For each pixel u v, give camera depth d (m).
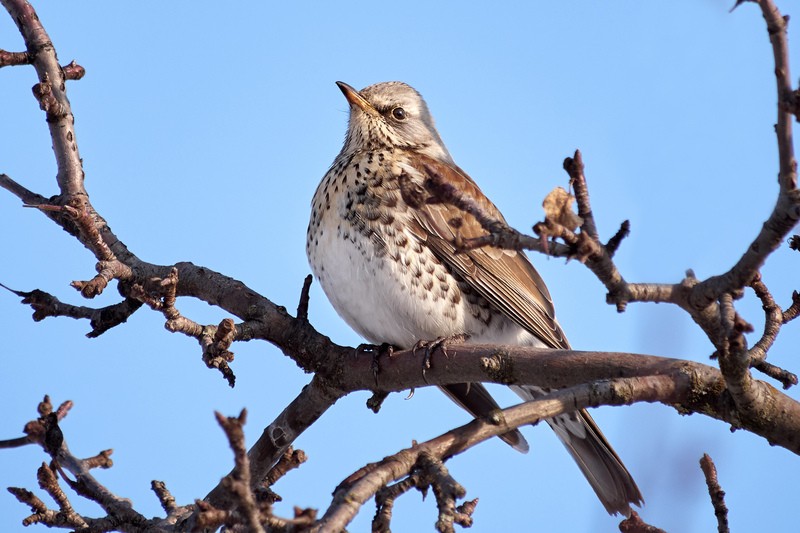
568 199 7.94
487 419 8.93
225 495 11.50
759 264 8.12
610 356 9.91
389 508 8.24
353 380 11.91
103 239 12.38
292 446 12.41
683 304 8.52
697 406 9.47
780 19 7.63
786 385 10.13
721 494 10.09
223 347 10.80
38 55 13.34
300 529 7.41
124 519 10.98
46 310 12.12
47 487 10.75
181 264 12.83
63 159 13.29
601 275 8.16
